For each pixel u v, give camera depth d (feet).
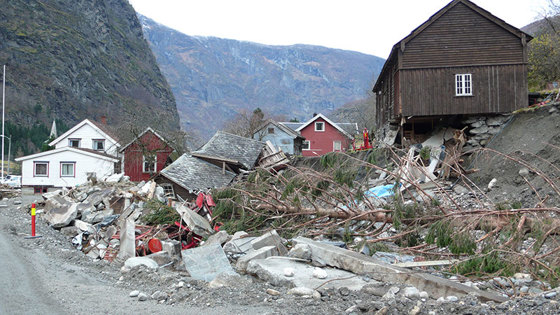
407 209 30.27
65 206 45.39
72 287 22.53
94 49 343.87
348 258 23.66
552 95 73.31
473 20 69.56
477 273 23.79
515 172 51.42
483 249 24.54
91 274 26.43
